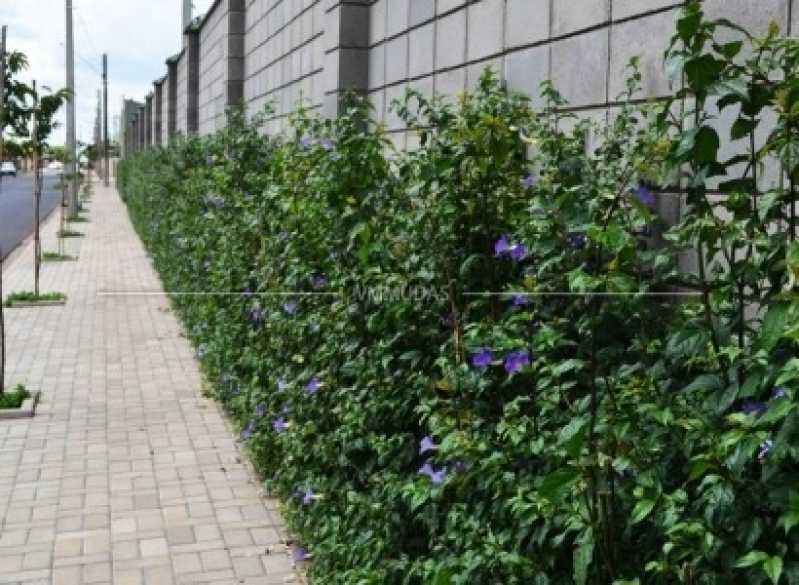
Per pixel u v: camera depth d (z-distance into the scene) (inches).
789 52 78.3
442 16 222.4
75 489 192.4
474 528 102.7
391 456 134.9
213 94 647.8
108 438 228.5
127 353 330.3
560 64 166.9
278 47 430.6
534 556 95.2
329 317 157.6
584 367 96.2
